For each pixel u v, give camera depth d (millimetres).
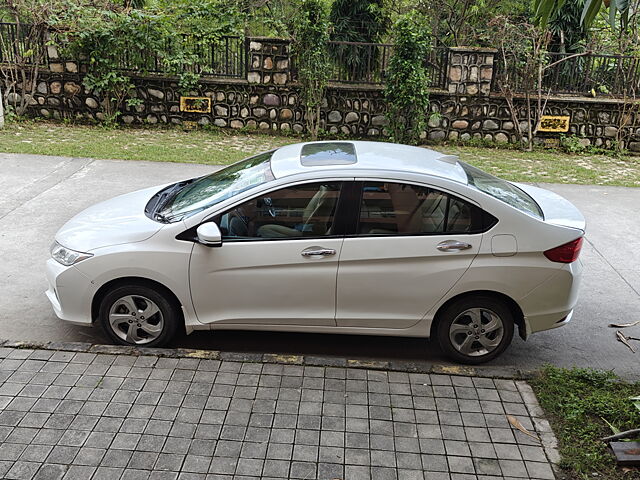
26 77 13008
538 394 4312
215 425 3861
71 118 13344
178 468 3496
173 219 4738
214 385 4262
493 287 4574
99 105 13289
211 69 13094
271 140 13117
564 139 13352
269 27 14406
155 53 13078
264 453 3643
